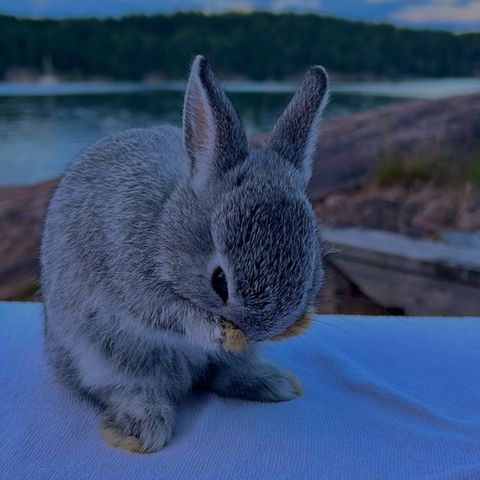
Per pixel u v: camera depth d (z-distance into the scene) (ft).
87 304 0.75
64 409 0.84
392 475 0.73
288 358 0.99
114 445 0.76
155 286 0.70
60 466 0.73
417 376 0.96
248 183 0.65
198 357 0.82
